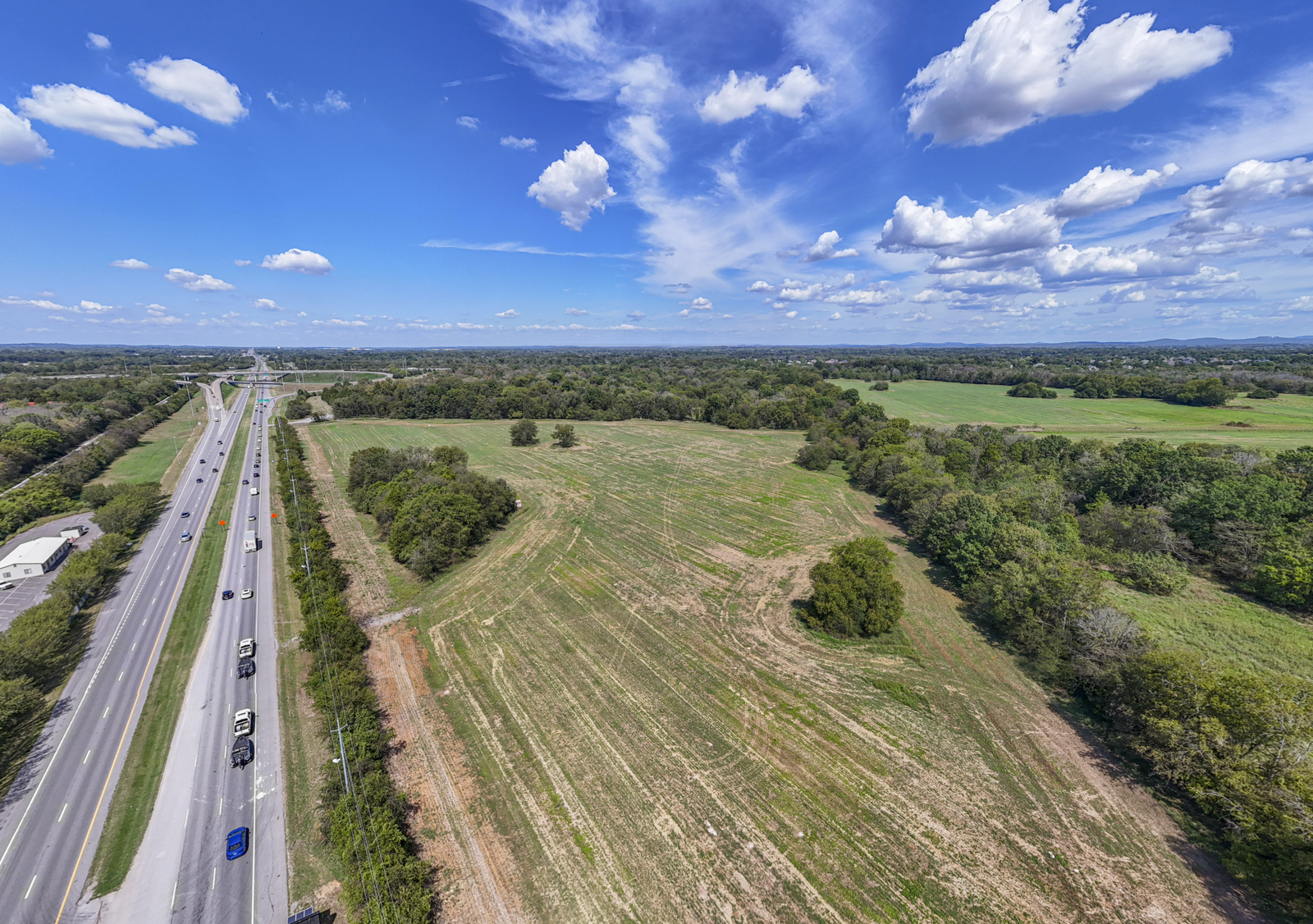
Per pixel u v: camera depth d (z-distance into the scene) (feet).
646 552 213.87
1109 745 110.93
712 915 79.15
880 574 156.97
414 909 73.36
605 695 128.47
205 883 82.33
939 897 80.94
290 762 105.91
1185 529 192.95
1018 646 147.84
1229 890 80.84
